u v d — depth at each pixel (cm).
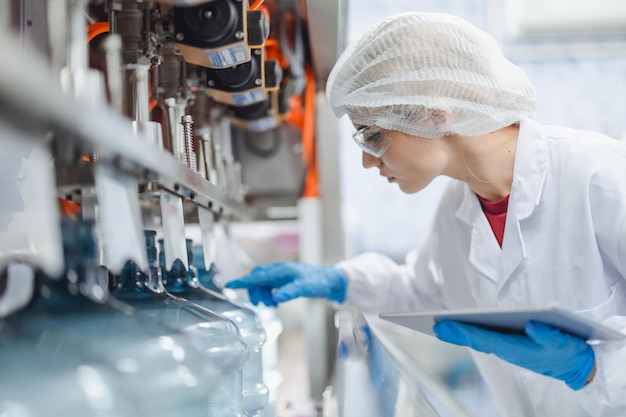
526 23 338
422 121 130
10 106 46
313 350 186
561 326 109
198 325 86
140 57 93
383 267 189
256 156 221
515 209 139
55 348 57
